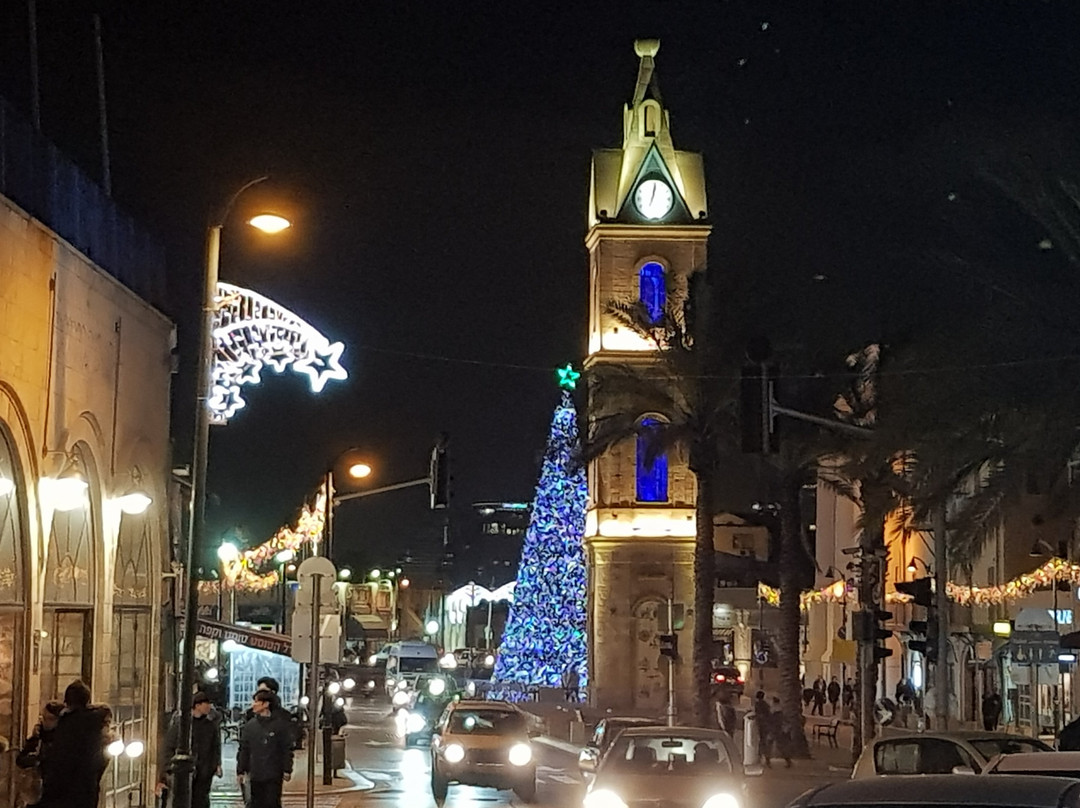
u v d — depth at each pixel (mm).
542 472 88438
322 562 22797
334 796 31500
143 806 23641
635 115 78500
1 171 17922
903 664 64688
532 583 87188
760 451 25422
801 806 8023
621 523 76500
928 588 32719
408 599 157125
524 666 86188
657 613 75750
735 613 94500
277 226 20062
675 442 46969
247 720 20766
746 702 73312
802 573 51656
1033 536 51969
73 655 21031
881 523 38031
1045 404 24922
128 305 23250
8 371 17297
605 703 75062
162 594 26562
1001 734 19875
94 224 22078
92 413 21094
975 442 26641
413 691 54219
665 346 53844
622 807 17516
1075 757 12781
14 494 17859
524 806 29562
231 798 29234
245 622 65625
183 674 19047
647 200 76938
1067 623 49344
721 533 100312
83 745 15125
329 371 27062
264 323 26922
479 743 29391
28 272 18047
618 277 76625
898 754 19734
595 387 50625
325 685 40312
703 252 76875
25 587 18188
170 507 28172
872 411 41406
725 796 17234
